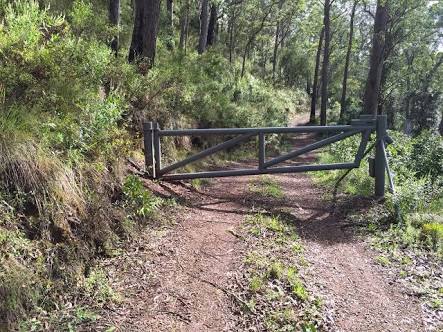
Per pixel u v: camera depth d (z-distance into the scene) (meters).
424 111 44.00
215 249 4.91
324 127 7.16
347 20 41.53
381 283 4.33
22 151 3.87
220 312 3.62
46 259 3.54
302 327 3.42
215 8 26.25
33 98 4.51
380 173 7.15
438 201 7.09
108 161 5.45
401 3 21.89
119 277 3.98
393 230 5.68
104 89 6.69
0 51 4.39
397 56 37.75
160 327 3.34
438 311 3.82
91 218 4.31
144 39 9.96
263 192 8.02
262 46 44.75
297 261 4.70
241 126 14.20
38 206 3.75
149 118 8.30
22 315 3.03
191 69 14.62
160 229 5.29
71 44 5.33
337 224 6.22
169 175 7.39
